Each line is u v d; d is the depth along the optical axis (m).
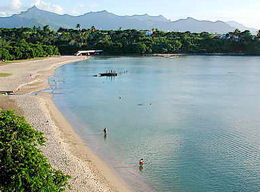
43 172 22.53
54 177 25.58
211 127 58.25
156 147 47.84
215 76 136.25
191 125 59.47
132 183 36.81
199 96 88.75
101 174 38.66
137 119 63.75
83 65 186.12
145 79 125.69
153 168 40.72
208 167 40.94
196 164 41.84
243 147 47.81
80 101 81.19
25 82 107.69
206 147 47.78
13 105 70.06
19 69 149.00
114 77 131.88
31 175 21.91
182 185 36.50
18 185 20.83
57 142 47.50
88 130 56.06
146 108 73.62
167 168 40.69
